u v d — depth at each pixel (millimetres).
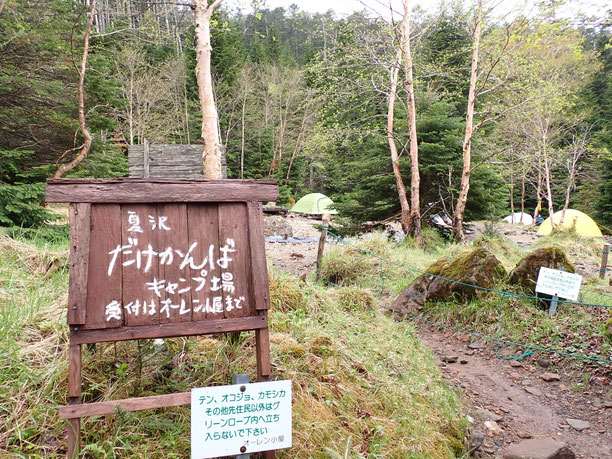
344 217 15883
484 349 6000
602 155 22531
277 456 2908
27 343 3434
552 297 6348
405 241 12523
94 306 2527
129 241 2633
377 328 5613
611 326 5480
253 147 39406
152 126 28750
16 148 10039
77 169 11094
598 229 22906
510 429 4250
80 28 9977
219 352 3635
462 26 13344
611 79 31172
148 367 3312
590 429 4289
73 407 2422
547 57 16547
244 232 2846
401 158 13867
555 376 5219
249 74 37375
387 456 3152
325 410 3424
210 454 2533
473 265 7012
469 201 14805
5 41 9266
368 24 13297
